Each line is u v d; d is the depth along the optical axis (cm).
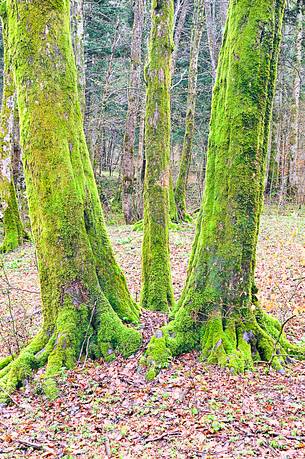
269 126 656
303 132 3209
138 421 505
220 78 667
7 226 1806
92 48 2875
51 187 652
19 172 2109
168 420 500
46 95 644
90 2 2603
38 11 634
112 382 595
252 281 674
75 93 682
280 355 630
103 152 4194
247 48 613
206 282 662
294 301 898
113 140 4016
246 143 627
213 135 670
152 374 596
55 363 615
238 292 649
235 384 566
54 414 543
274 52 632
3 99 1781
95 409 540
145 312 793
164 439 463
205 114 3366
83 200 684
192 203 3203
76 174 676
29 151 654
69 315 650
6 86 1770
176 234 1800
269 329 684
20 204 2081
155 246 855
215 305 651
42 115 644
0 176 1802
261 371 611
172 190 2102
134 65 2292
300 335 757
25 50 639
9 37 664
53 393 575
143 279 873
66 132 663
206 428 473
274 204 2600
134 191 2477
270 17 611
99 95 3022
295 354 666
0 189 1802
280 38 638
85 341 650
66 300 657
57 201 654
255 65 613
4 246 1764
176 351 644
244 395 541
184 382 576
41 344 652
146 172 863
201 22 2139
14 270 1416
